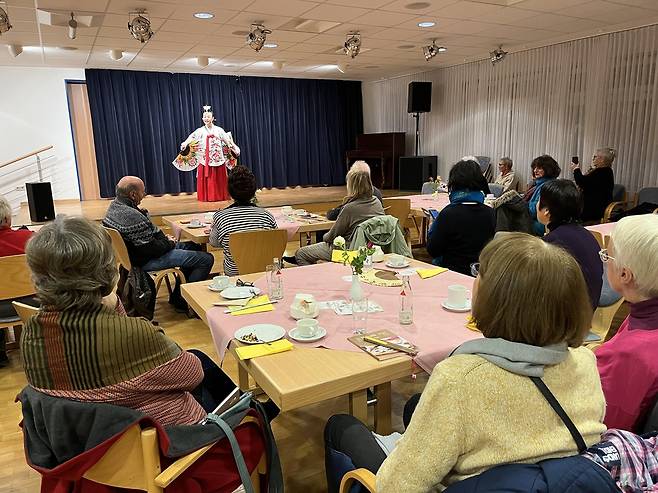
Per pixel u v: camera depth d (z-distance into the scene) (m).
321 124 10.44
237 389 1.45
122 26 5.38
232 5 4.64
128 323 1.10
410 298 1.79
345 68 8.62
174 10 4.80
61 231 1.07
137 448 1.09
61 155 8.38
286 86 9.97
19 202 8.23
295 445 2.13
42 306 1.09
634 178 5.89
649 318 1.18
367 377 1.36
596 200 5.48
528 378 0.82
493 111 7.68
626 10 4.99
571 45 6.40
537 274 0.82
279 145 10.07
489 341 0.85
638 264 1.16
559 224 2.09
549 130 6.82
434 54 6.57
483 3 4.69
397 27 5.65
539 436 0.80
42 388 1.09
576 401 0.84
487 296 0.86
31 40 6.06
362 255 1.94
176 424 1.21
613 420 1.14
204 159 7.92
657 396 1.05
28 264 1.08
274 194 9.32
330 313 1.80
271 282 2.04
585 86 6.30
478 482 0.77
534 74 6.95
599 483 0.74
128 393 1.10
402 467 0.85
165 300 4.20
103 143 8.52
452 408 0.81
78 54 7.08
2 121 7.99
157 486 1.11
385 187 9.80
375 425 1.94
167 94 8.91
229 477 1.26
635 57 5.71
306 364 1.40
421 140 9.35
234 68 8.73
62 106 8.29
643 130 5.73
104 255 1.10
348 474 1.11
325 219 4.29
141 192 3.57
